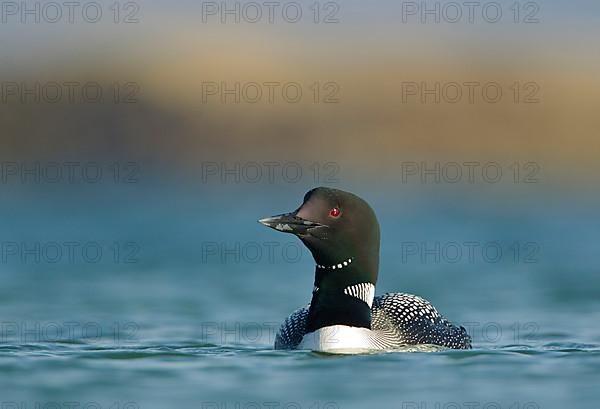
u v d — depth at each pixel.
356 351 10.60
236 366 10.35
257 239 20.83
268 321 13.85
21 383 9.87
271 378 9.95
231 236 21.19
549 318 14.00
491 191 26.12
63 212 24.19
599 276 17.17
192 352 11.09
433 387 9.71
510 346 11.84
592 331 13.05
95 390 9.66
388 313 11.01
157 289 16.25
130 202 25.47
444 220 23.19
